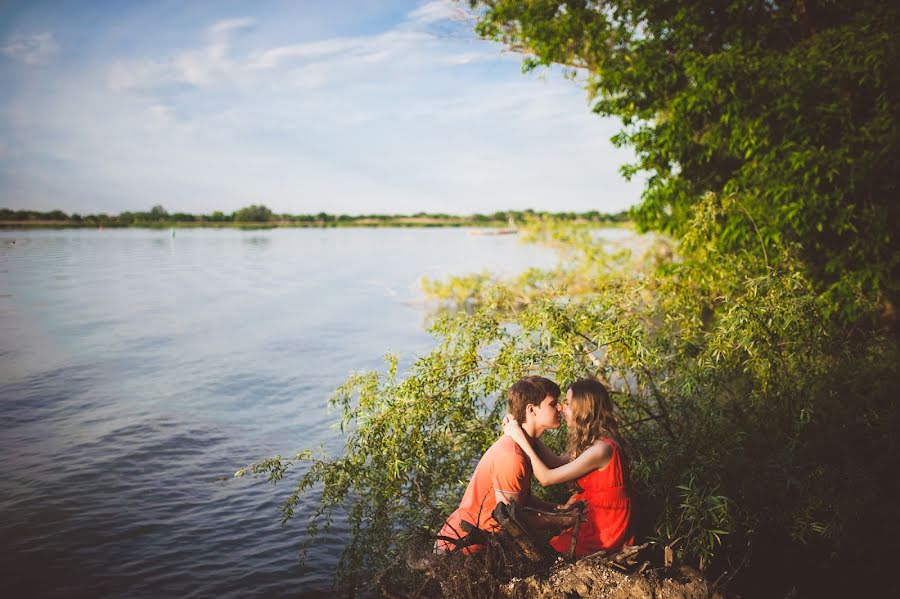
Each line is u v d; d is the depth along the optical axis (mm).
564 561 3371
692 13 9398
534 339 5191
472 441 5254
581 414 3613
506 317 5383
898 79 7484
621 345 4871
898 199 7840
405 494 5117
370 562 5113
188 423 10375
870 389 5309
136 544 6387
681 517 3785
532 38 11305
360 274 41219
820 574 4387
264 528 6758
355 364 15094
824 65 7875
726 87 8305
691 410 5035
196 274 40125
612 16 10539
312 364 15109
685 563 3852
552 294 5297
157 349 16672
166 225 164125
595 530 3484
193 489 7758
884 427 4930
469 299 24297
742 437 4742
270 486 7848
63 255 51969
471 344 5227
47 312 22766
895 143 7301
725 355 4797
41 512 7004
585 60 11977
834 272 8398
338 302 27344
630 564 3404
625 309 5180
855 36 8008
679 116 8969
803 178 7727
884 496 4648
